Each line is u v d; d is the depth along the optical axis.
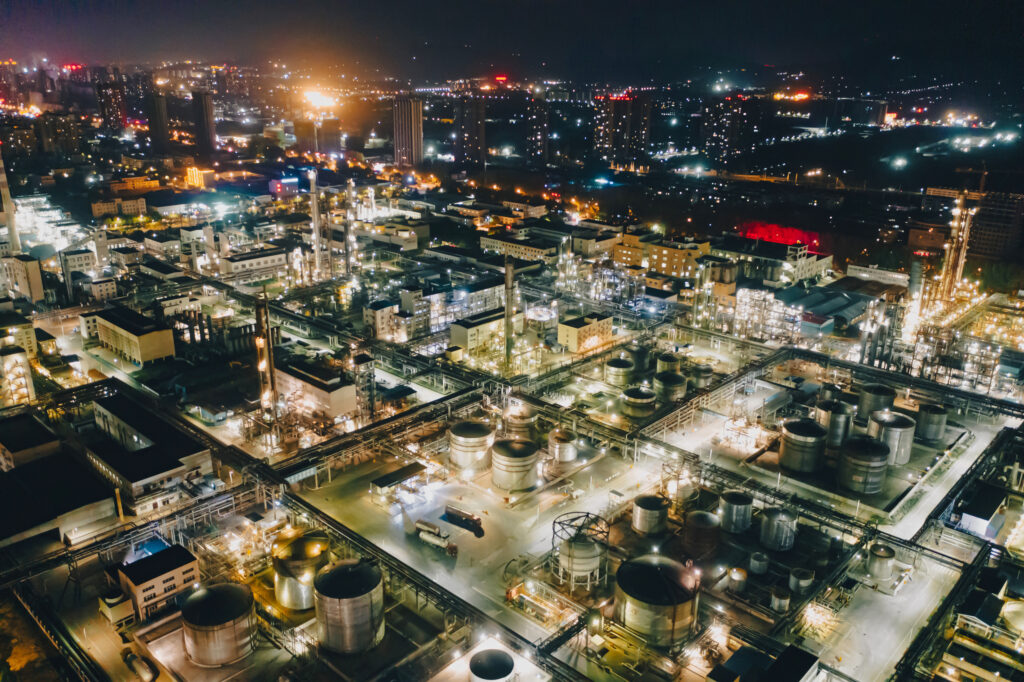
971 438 167.50
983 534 128.88
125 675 100.50
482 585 118.44
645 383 185.12
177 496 139.00
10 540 123.00
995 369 188.25
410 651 101.31
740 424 167.62
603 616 107.50
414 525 133.50
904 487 143.12
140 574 108.62
